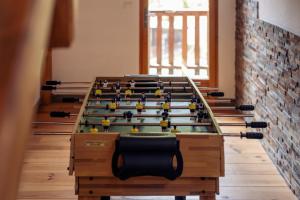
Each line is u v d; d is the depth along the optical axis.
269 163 3.56
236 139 4.14
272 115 3.54
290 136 3.03
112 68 5.45
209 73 5.34
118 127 2.36
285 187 3.12
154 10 5.55
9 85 0.26
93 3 5.32
